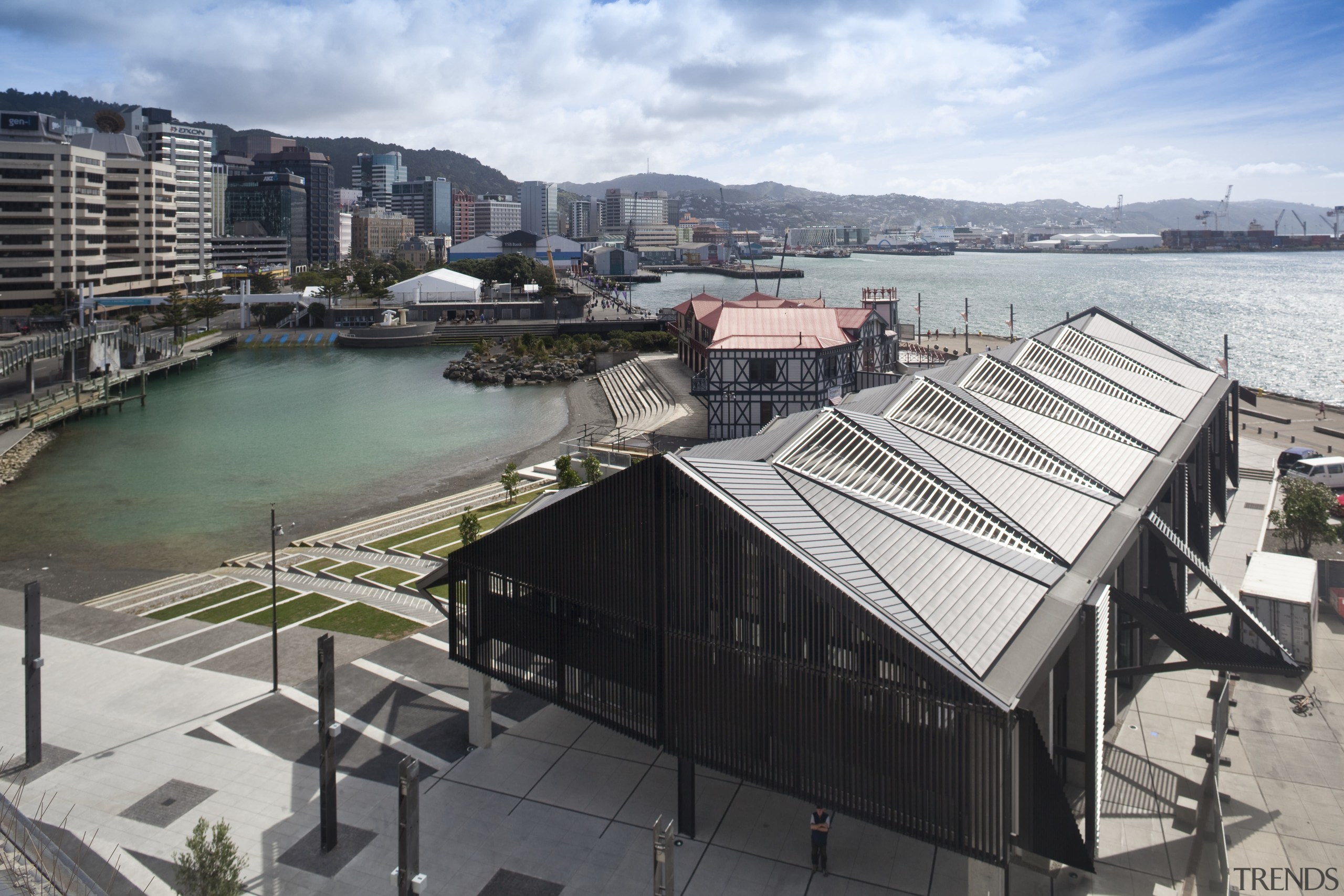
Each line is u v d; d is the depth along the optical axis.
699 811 32.78
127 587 62.62
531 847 30.97
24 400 124.69
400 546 67.19
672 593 30.17
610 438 100.00
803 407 93.81
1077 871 29.22
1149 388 67.31
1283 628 43.28
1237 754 36.41
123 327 158.38
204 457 101.69
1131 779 34.69
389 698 41.69
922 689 25.55
